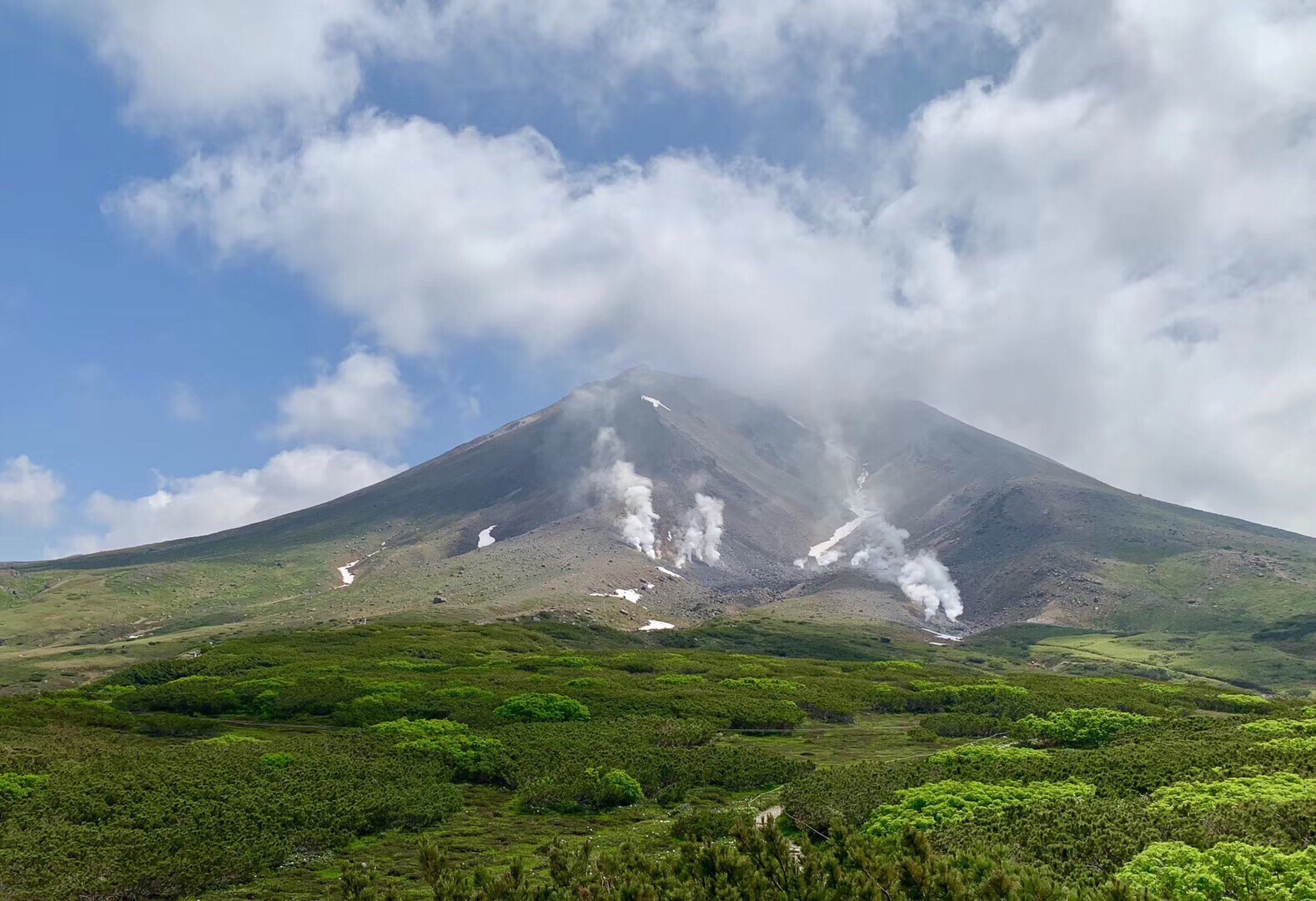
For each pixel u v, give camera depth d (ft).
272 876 89.61
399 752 146.30
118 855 90.27
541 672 277.64
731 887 57.47
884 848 65.72
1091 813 83.56
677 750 150.51
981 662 591.37
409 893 81.61
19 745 144.77
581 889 57.06
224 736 167.32
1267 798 84.94
